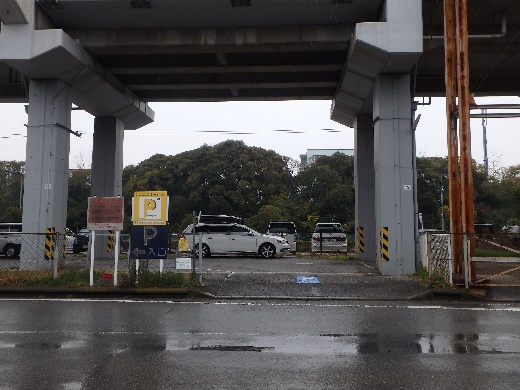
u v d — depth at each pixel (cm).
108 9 1730
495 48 1994
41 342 758
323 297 1277
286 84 2288
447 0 1477
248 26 1820
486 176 5212
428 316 1014
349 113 2438
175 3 1691
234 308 1115
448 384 557
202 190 4325
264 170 4622
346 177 5259
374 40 1616
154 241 1330
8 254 2498
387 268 1656
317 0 1677
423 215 4869
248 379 575
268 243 2416
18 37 1698
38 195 1814
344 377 583
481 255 1928
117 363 640
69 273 1402
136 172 4706
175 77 2272
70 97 1958
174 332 838
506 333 838
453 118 1446
